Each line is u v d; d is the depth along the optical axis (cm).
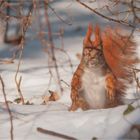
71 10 1808
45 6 716
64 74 1202
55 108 859
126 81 873
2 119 769
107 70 830
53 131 696
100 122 707
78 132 684
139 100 821
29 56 1417
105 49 870
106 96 833
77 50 1450
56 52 1419
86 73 828
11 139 672
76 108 840
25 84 1145
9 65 1320
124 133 655
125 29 1010
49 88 1091
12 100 1027
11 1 1201
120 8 1225
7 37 1559
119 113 728
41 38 730
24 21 818
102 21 1602
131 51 879
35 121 746
